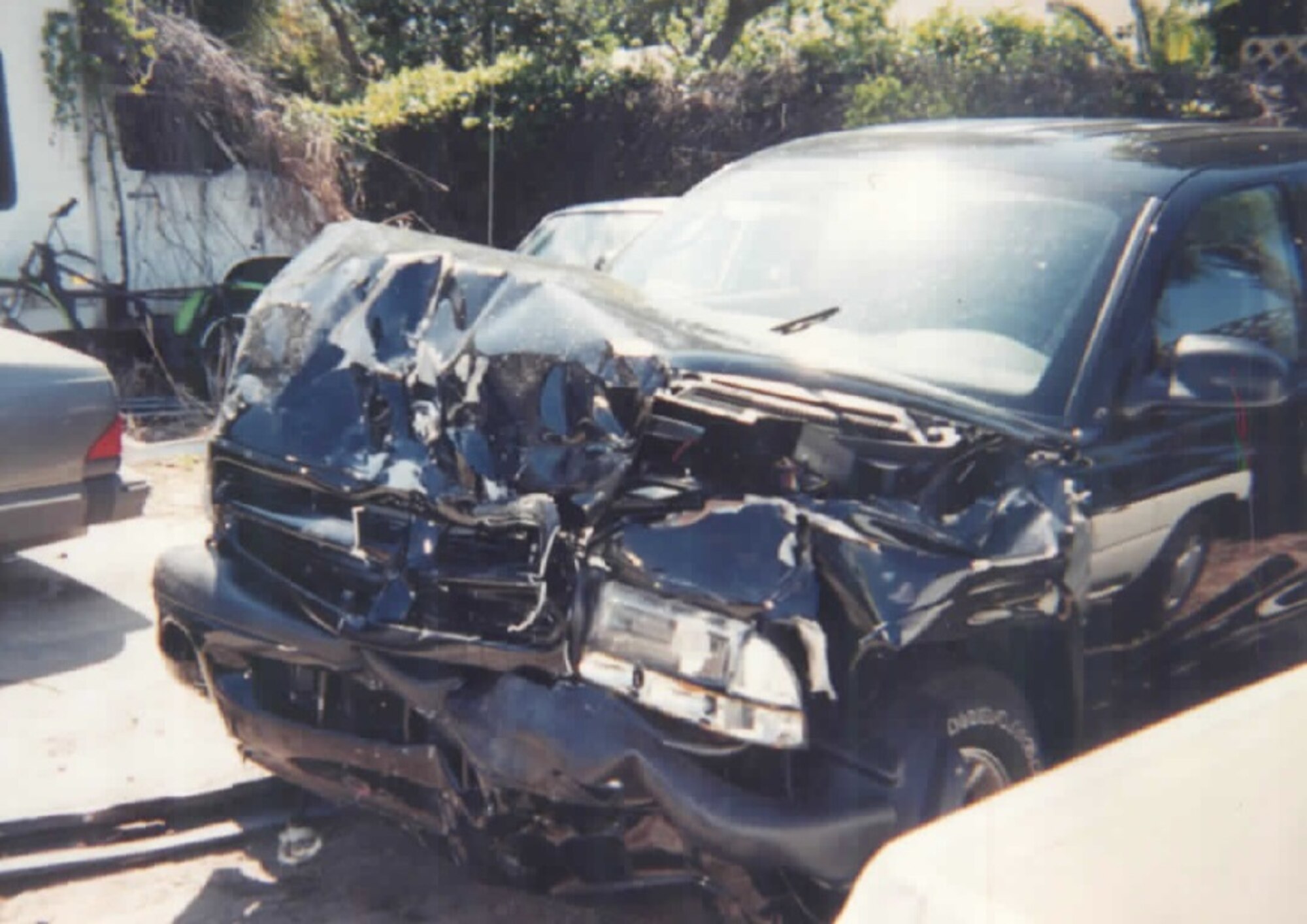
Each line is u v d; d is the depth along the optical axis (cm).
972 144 427
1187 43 1314
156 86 1062
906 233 392
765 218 429
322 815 390
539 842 284
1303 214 411
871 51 1438
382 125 1452
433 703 290
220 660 334
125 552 632
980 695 295
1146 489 329
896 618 268
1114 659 329
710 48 2064
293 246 1149
